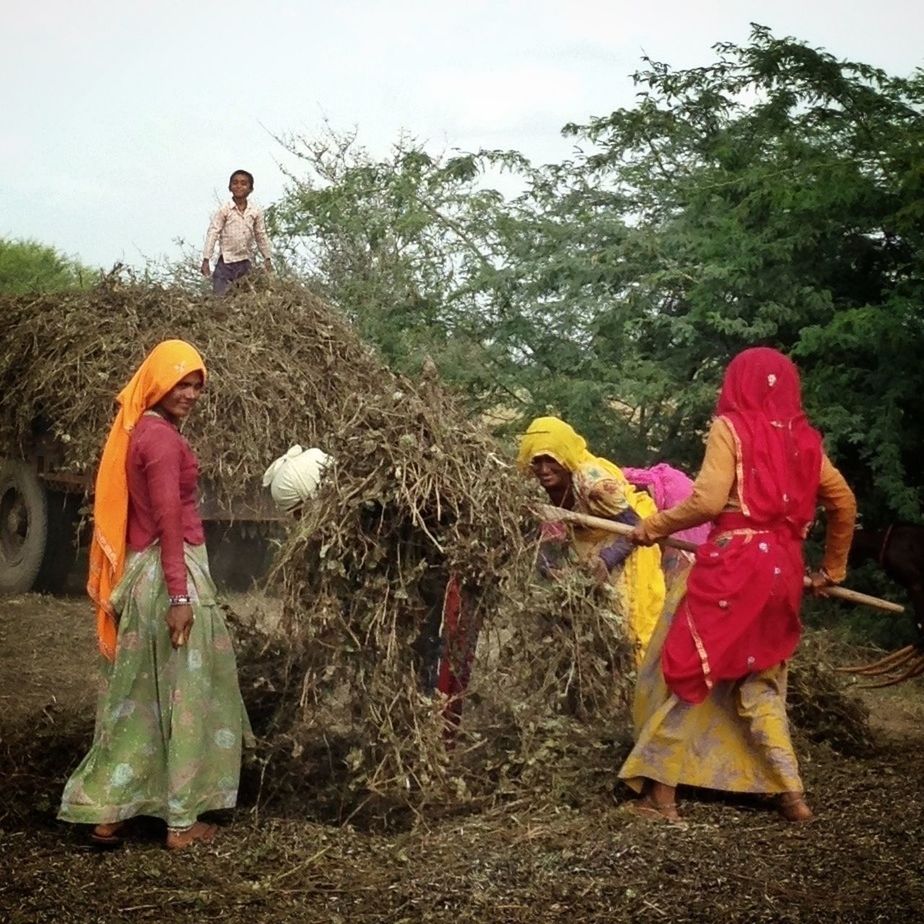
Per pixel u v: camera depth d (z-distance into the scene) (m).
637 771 5.02
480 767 5.20
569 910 4.17
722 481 4.98
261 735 5.39
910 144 9.42
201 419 8.62
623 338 10.47
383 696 4.93
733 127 10.84
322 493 5.01
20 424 9.30
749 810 5.04
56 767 5.49
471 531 4.98
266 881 4.43
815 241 9.72
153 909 4.21
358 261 12.26
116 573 4.88
